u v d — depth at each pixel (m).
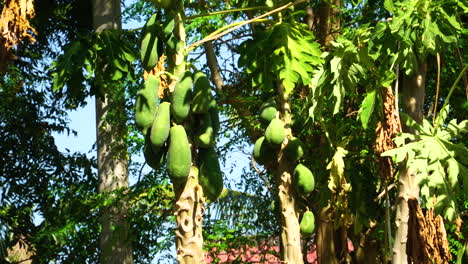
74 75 6.75
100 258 11.95
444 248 5.05
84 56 6.55
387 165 5.26
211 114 4.73
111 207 11.88
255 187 11.80
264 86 6.74
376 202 9.32
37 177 15.01
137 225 11.55
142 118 4.57
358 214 8.43
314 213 10.03
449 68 9.59
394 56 5.52
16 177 15.06
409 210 5.21
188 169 4.45
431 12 5.41
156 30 4.92
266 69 6.68
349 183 7.99
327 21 10.31
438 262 5.05
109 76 6.67
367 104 5.40
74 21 15.39
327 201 8.33
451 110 10.36
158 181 11.37
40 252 13.79
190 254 4.48
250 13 8.09
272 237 11.48
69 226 11.90
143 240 11.91
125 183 12.37
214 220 11.25
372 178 9.23
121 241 11.66
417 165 5.06
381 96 5.37
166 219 11.88
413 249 5.09
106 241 11.80
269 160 7.27
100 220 12.03
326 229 9.73
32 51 15.39
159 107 4.55
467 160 5.14
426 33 5.33
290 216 7.07
